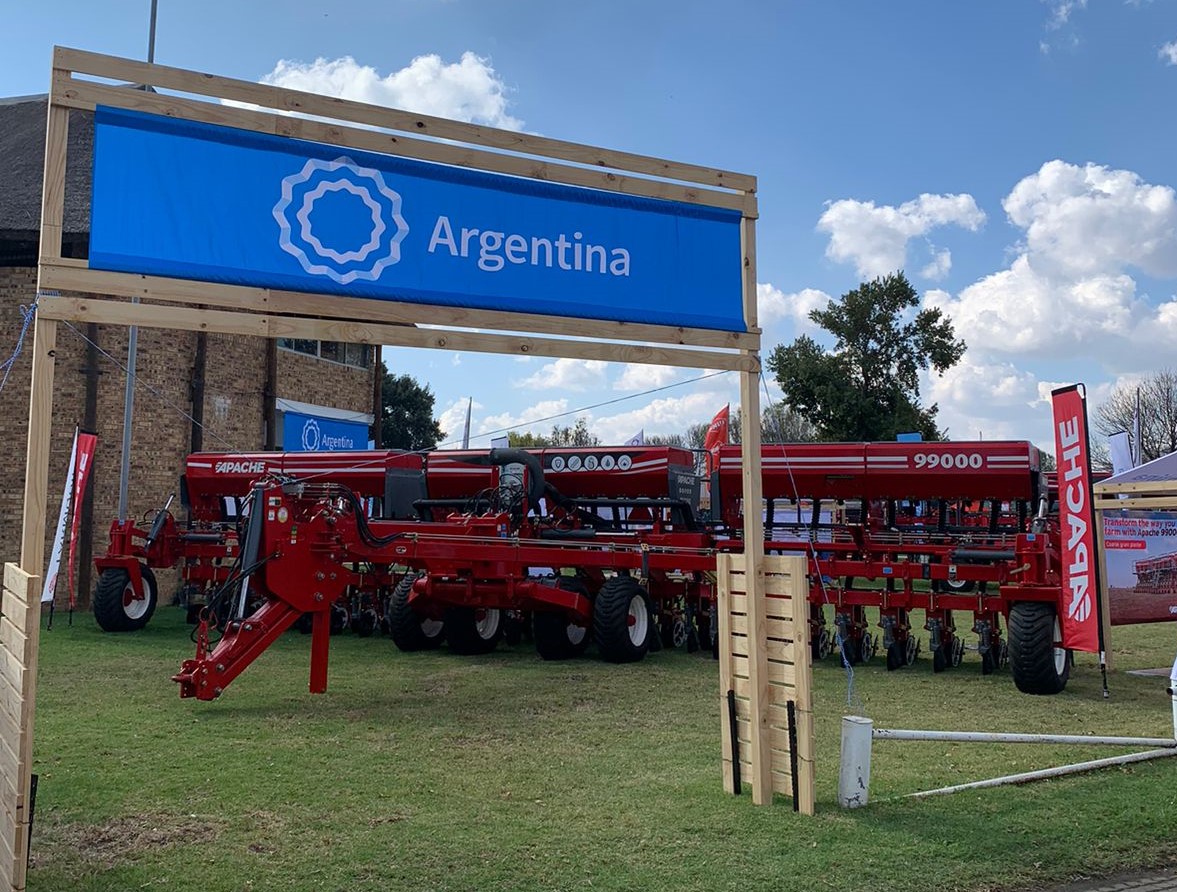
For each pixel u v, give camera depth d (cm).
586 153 542
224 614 1364
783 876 447
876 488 1220
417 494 1468
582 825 516
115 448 1694
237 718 789
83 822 518
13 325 1667
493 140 519
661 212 560
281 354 2095
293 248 468
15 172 1850
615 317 542
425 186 500
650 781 604
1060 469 891
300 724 768
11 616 398
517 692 920
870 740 554
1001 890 443
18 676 369
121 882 435
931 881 446
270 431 2000
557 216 532
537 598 1095
